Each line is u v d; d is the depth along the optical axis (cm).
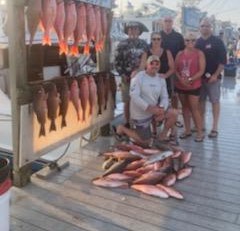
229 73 1421
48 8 363
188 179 400
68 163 438
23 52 355
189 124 554
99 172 416
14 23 347
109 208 336
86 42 446
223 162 453
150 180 376
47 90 388
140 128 491
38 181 389
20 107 359
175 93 546
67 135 444
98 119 517
